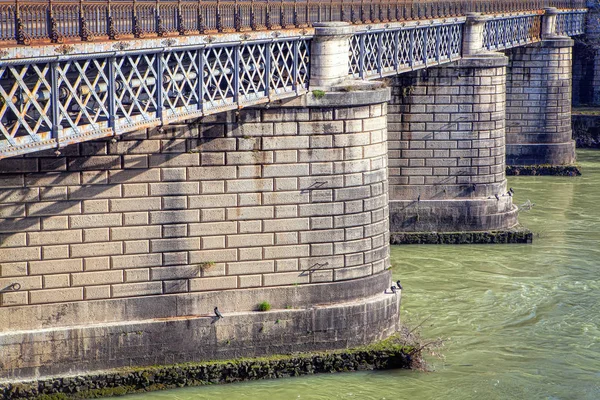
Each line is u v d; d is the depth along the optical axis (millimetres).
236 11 129500
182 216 134500
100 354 131625
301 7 146125
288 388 135625
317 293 141125
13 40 99062
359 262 143625
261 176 137250
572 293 179000
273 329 138500
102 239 131500
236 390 134375
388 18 179500
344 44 146750
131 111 117188
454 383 138750
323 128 139125
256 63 131750
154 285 134375
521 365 146250
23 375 128875
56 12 104438
